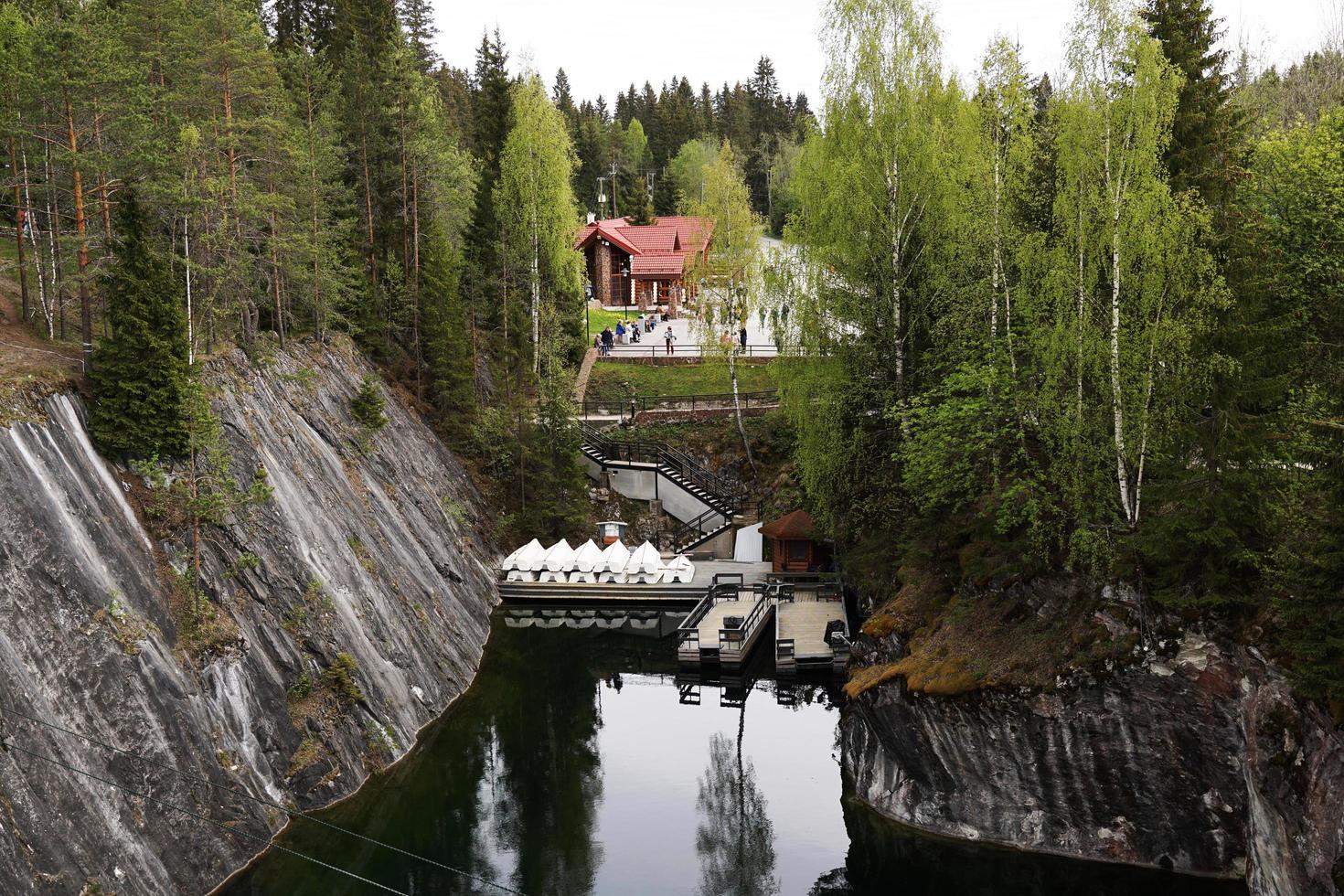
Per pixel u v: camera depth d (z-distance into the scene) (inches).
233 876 946.7
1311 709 842.8
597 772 1306.6
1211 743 957.2
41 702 817.5
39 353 1109.1
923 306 1471.5
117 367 1058.1
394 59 2220.7
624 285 3548.2
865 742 1257.4
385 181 2219.5
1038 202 1277.1
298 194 1704.0
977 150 1395.2
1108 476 1071.0
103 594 925.2
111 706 880.9
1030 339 1112.8
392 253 2137.1
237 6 1662.2
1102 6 1038.4
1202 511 923.4
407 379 2123.5
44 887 739.4
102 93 1178.0
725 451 2330.2
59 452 967.0
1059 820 1054.4
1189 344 958.4
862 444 1473.9
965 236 1316.4
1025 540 1108.5
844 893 1026.1
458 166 2645.2
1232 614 949.2
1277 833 869.8
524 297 2518.5
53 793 785.6
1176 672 964.0
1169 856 1006.4
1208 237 998.4
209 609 1069.8
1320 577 816.3
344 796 1141.7
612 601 1967.3
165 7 1430.9
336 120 2095.2
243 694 1061.1
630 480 2266.2
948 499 1235.2
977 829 1096.2
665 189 4943.4
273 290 1718.8
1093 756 1016.2
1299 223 1104.2
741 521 2198.6
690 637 1695.4
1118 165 1045.8
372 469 1697.8
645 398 2491.4
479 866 1064.8
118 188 1235.2
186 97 1375.5
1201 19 1368.1
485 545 2032.5
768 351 2719.0
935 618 1203.2
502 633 1835.6
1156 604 994.1
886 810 1176.2
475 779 1263.5
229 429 1235.2
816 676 1611.7
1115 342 1017.5
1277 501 912.3
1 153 1312.7
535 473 2164.1
